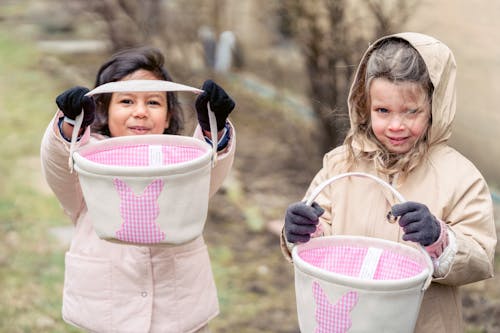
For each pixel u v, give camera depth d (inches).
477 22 273.4
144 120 139.5
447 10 282.8
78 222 141.6
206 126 121.3
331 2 268.7
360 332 99.3
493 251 113.9
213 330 209.0
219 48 450.0
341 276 98.4
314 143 310.0
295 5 286.5
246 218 282.4
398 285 97.7
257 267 248.4
